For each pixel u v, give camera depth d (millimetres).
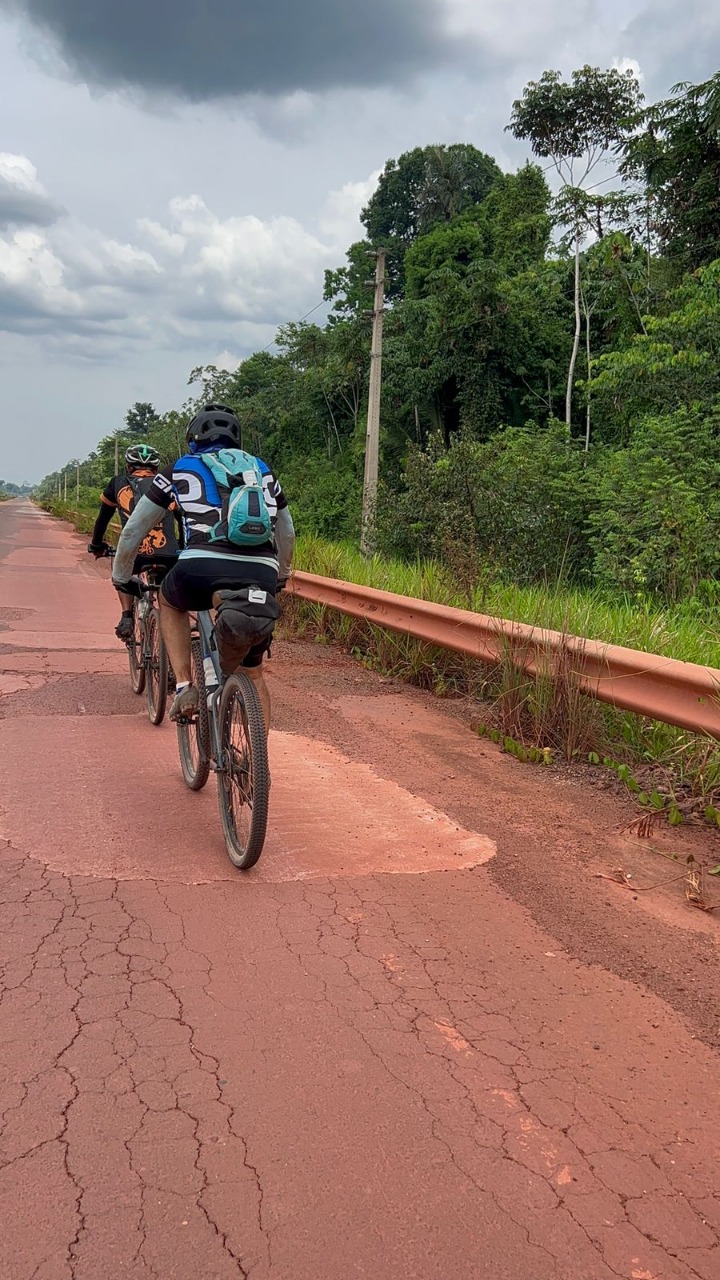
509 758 5742
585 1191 2105
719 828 4609
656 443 13734
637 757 5629
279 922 3352
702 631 6914
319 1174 2096
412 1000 2881
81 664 8023
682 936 3459
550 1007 2898
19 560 20375
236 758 3820
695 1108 2443
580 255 25234
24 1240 1865
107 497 6129
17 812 4344
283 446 47594
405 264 40438
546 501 13719
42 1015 2670
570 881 3916
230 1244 1884
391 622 7938
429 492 13570
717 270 15500
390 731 6285
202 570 3811
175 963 3010
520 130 24562
